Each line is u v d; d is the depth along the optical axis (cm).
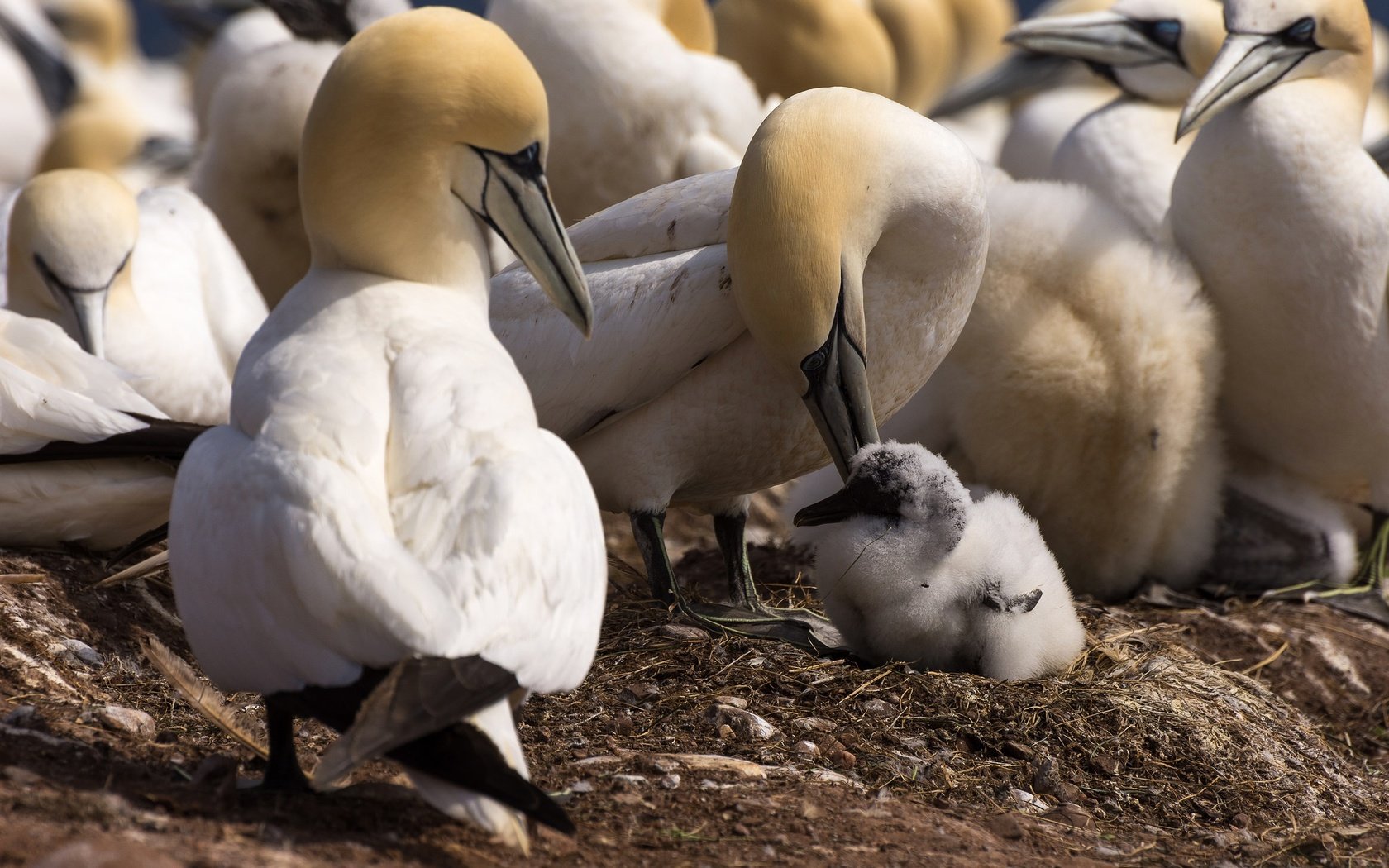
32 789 764
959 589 1123
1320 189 1409
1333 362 1451
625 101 1761
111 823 731
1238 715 1148
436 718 671
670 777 921
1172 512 1477
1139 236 1432
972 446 1448
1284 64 1438
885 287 1158
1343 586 1548
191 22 3650
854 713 1061
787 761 984
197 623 766
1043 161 2341
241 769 898
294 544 725
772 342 1108
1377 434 1484
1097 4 2636
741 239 1096
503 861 770
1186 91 1814
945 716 1059
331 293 877
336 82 898
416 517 750
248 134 1864
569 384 1174
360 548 720
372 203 895
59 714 936
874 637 1145
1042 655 1148
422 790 682
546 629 741
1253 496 1568
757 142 1108
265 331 865
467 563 731
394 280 896
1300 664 1373
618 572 1466
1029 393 1395
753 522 1941
